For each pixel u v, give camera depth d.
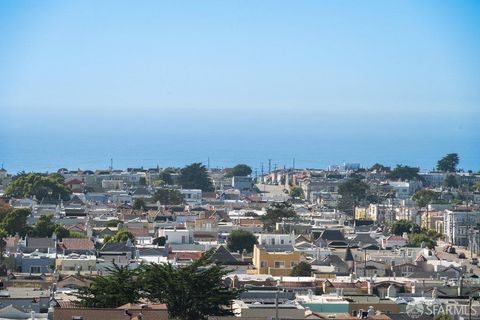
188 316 171.38
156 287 171.25
